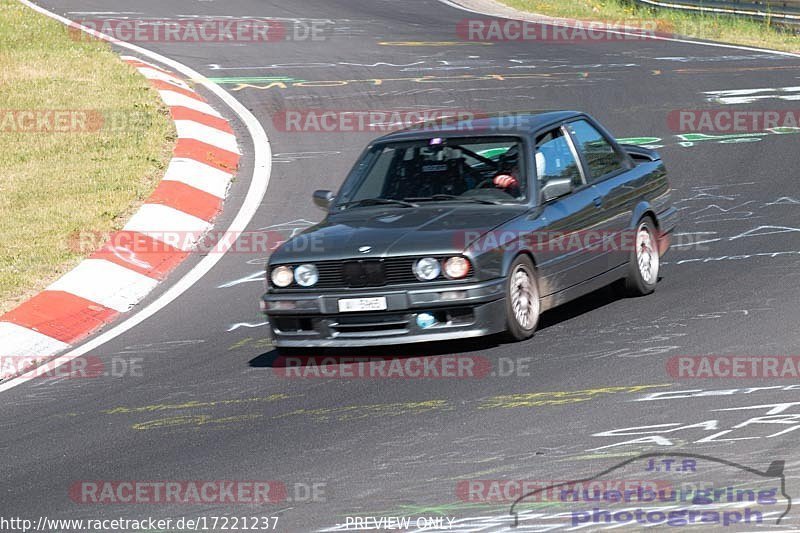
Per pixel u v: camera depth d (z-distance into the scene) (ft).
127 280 117.29
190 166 157.07
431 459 64.49
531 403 73.31
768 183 146.10
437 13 329.52
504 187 91.91
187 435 73.51
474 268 84.12
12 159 159.43
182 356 93.91
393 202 93.40
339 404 76.84
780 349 81.51
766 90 209.56
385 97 208.85
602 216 97.04
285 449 68.64
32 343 100.83
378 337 85.40
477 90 215.10
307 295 86.48
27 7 277.03
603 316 95.09
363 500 59.31
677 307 96.07
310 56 249.14
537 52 259.19
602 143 102.42
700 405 70.49
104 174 152.66
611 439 65.41
